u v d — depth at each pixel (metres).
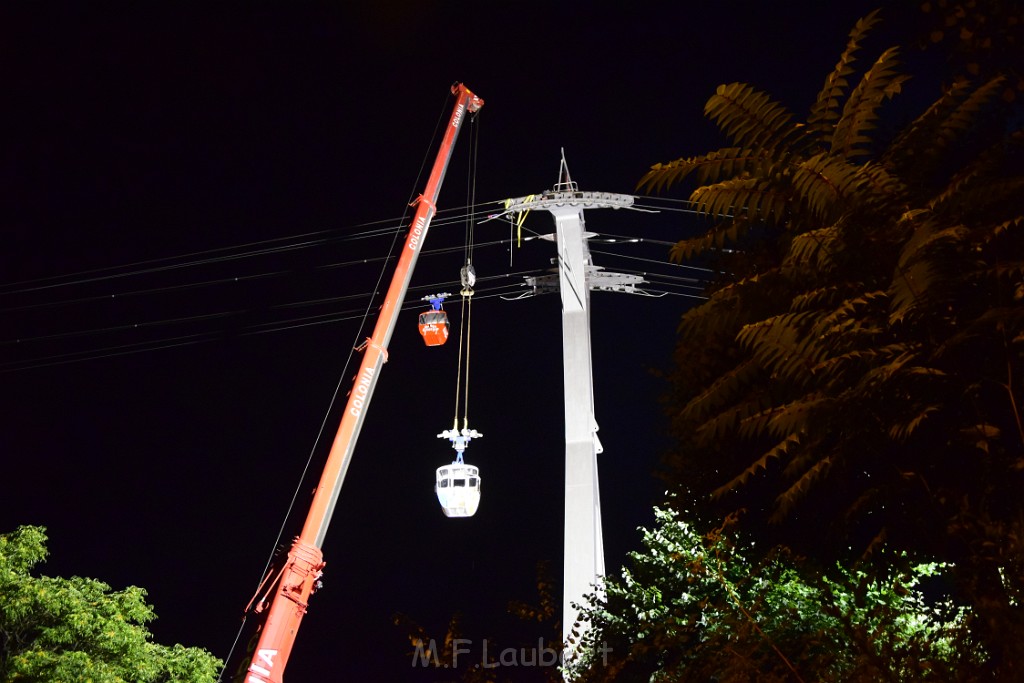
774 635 7.08
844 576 8.68
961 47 6.01
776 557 8.52
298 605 18.06
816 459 7.06
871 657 5.48
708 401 7.11
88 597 23.72
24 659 21.52
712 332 7.53
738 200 6.52
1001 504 5.89
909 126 6.50
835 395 6.07
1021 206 6.34
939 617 6.39
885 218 5.95
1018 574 4.96
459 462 25.03
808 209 6.52
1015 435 6.10
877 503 7.00
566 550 19.62
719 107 6.48
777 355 6.12
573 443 20.55
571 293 21.84
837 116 6.46
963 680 5.04
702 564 8.23
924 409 5.64
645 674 11.30
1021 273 5.77
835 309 5.98
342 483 19.86
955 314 5.71
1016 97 6.07
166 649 24.53
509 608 9.43
